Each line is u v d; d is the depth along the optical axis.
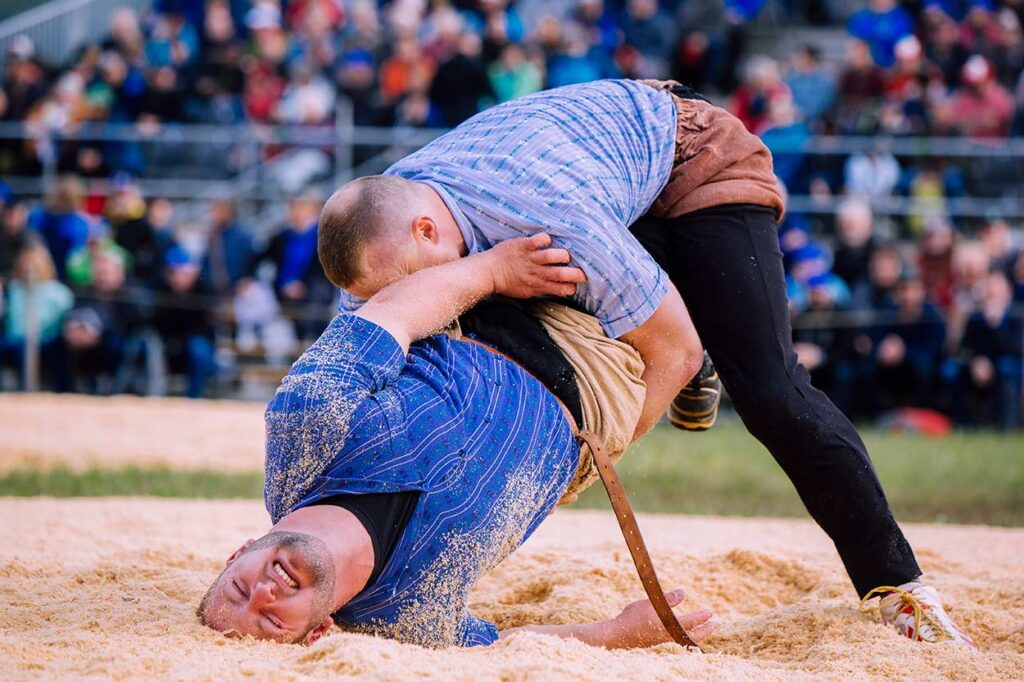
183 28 45.84
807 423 10.60
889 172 39.44
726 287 10.68
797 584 13.52
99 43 49.38
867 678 9.27
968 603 11.95
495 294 10.20
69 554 13.87
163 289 39.44
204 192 41.41
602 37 45.84
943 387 38.00
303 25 46.53
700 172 10.84
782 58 49.72
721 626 11.62
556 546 15.27
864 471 10.72
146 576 12.21
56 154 41.50
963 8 45.84
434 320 9.45
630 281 9.85
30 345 39.19
